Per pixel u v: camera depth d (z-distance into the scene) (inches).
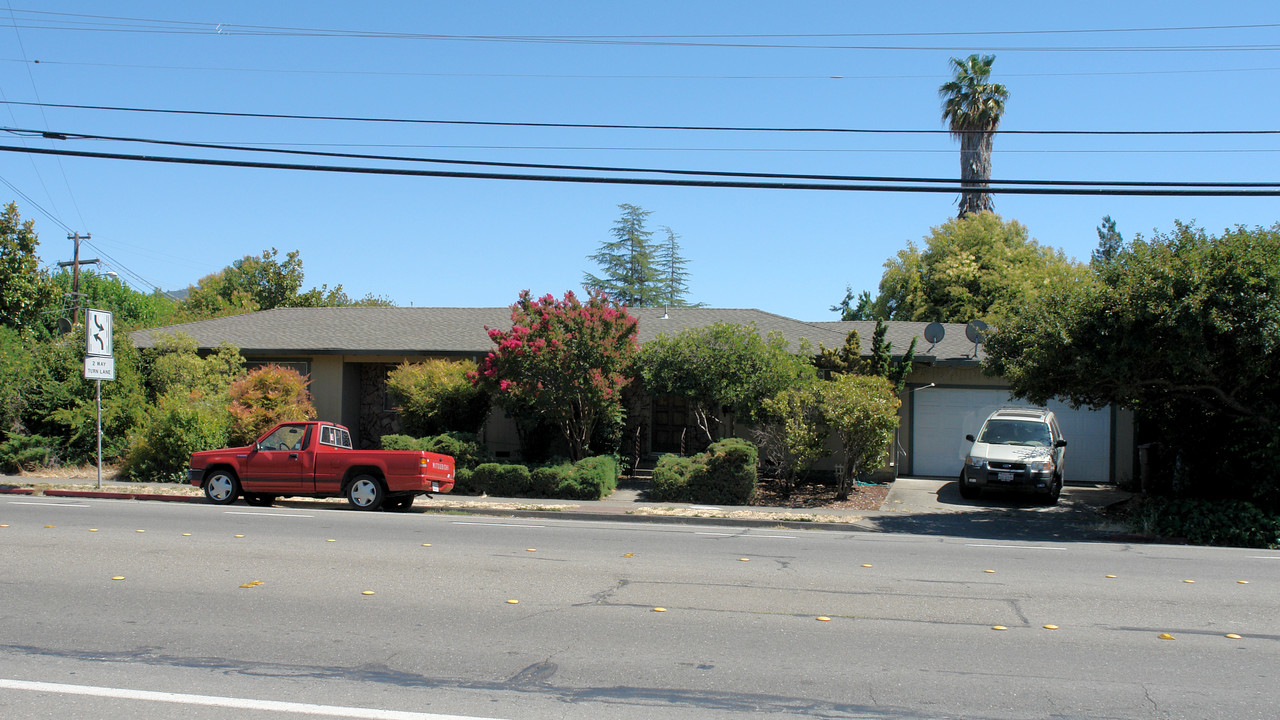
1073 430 826.8
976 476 691.4
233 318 1034.1
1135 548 481.4
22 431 831.7
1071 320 558.6
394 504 634.8
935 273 1518.2
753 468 692.7
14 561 370.6
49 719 191.9
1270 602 327.6
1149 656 253.0
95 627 268.1
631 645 256.8
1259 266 520.4
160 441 760.3
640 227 2076.8
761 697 213.9
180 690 211.9
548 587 333.4
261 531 463.8
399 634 264.5
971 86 1595.7
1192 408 636.1
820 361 802.8
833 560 409.4
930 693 218.5
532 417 765.3
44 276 1077.1
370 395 942.4
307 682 219.5
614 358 732.7
